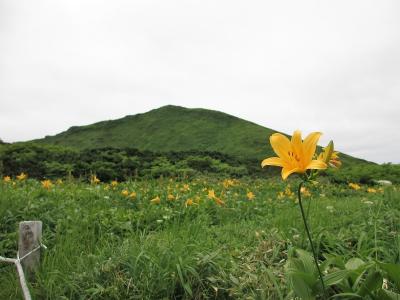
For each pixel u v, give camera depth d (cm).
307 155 215
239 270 335
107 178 1608
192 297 314
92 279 329
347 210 654
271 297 294
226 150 3934
